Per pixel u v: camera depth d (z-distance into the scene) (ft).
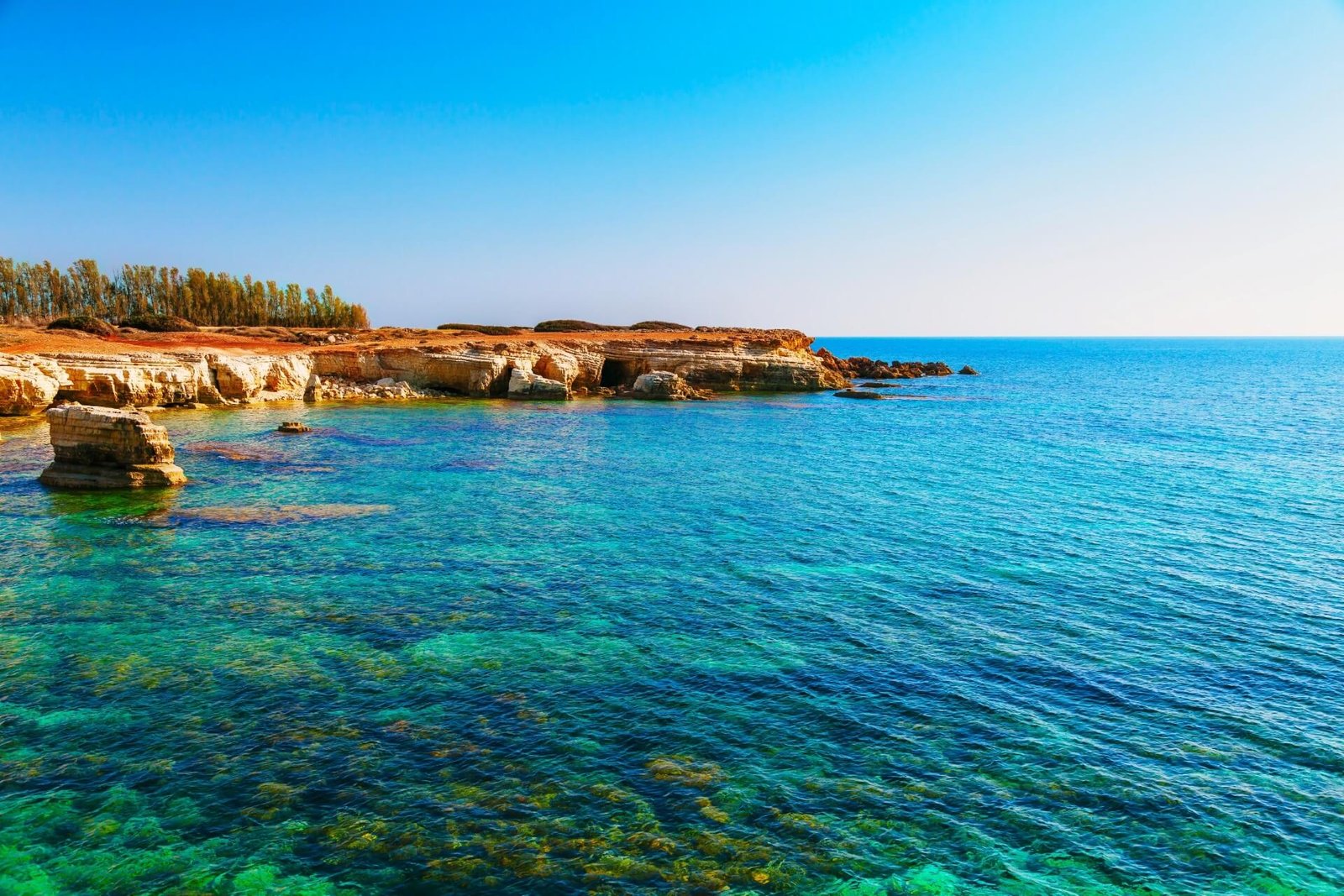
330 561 90.99
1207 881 40.86
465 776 48.29
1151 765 51.08
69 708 55.36
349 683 60.29
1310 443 195.31
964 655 67.26
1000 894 39.73
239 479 135.03
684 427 225.35
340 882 39.32
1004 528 109.50
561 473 150.61
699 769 49.60
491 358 299.17
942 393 358.02
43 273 404.98
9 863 40.09
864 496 130.82
